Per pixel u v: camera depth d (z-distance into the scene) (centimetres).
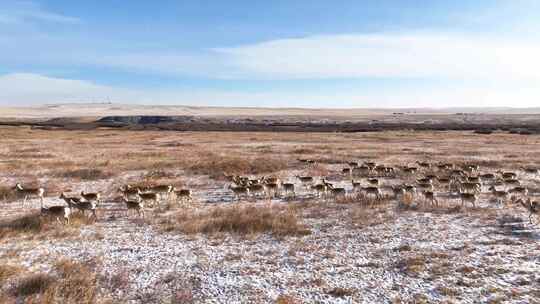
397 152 4578
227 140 6525
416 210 1928
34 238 1502
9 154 4131
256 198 2316
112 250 1384
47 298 991
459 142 5834
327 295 1040
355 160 3944
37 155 4094
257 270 1201
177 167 3403
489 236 1502
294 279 1138
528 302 977
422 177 2991
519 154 4244
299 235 1552
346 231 1598
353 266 1229
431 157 4150
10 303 984
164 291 1062
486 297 1009
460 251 1336
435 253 1312
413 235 1528
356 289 1069
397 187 2228
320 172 3247
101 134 7944
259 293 1054
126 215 1886
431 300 999
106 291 1063
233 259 1294
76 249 1391
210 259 1295
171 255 1334
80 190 2541
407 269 1189
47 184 2692
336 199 2191
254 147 5209
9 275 1138
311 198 2292
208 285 1102
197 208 2042
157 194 2122
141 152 4456
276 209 1977
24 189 2183
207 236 1541
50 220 1708
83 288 1052
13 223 1669
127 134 8050
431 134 7675
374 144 5641
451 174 3003
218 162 3550
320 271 1195
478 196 2278
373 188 2227
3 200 2220
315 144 5684
